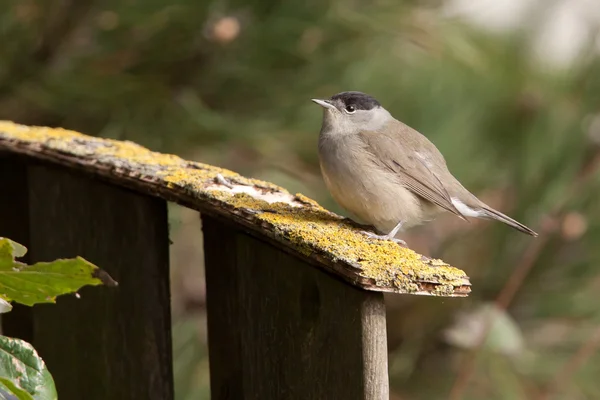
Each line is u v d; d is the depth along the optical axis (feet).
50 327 26.89
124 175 23.80
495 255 37.35
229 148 35.78
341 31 33.37
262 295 20.48
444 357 37.99
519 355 36.63
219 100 34.22
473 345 35.27
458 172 38.29
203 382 35.88
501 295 34.88
